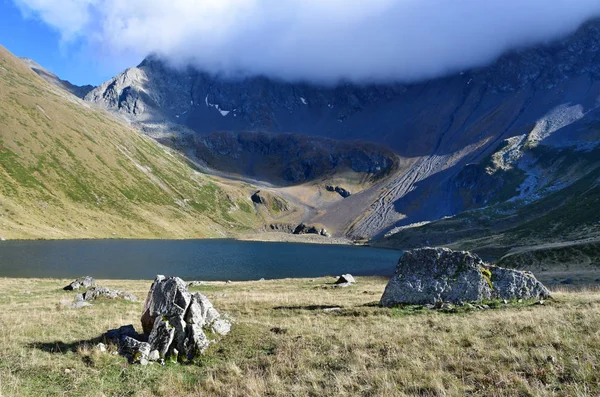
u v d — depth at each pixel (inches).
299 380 501.7
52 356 615.5
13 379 510.0
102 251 4921.3
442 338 624.1
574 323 636.1
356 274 4062.5
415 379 468.4
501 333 624.1
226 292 1713.8
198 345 635.5
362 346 614.5
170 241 7529.5
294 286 2041.1
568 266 2623.0
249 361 589.3
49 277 2947.8
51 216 6609.3
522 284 975.6
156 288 706.8
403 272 1040.2
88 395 481.7
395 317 852.0
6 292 1651.1
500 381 431.8
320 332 711.7
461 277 987.9
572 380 414.6
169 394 491.2
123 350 642.8
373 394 439.5
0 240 5004.9
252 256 5649.6
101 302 1311.5
